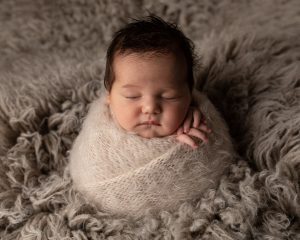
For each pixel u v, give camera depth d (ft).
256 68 2.54
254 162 2.25
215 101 2.53
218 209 2.02
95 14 3.35
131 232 2.01
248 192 2.03
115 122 2.04
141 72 1.84
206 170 2.04
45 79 2.71
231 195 2.03
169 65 1.85
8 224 2.19
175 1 3.27
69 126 2.49
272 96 2.39
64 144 2.48
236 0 3.29
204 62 2.63
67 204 2.15
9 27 3.31
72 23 3.35
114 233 2.03
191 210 2.00
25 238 2.04
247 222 1.96
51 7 3.38
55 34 3.31
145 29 1.91
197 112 2.04
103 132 2.04
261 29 2.86
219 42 2.73
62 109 2.58
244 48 2.66
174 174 1.98
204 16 3.23
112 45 1.96
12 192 2.27
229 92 2.49
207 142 2.04
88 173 2.06
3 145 2.43
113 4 3.31
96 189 2.05
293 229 2.02
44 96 2.59
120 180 1.99
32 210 2.19
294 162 2.10
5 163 2.34
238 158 2.22
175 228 1.96
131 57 1.85
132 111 1.92
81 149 2.13
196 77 2.56
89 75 2.73
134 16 3.29
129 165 1.98
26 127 2.49
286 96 2.37
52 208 2.19
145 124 1.95
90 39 3.29
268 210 2.06
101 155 2.02
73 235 2.02
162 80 1.85
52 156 2.43
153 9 3.29
